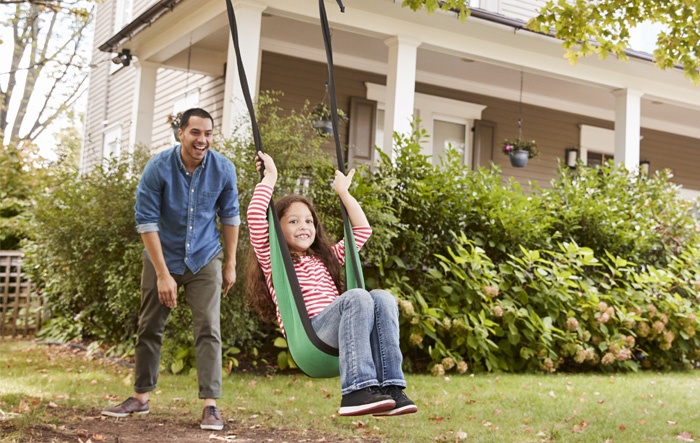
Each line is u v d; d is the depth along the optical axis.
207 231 4.31
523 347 7.29
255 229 3.21
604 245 8.70
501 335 7.22
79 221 7.16
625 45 6.15
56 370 6.19
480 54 9.42
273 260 3.00
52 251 7.50
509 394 5.64
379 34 8.81
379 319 2.87
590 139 13.62
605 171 9.33
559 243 8.04
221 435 3.87
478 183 7.86
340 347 2.75
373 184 7.05
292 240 3.27
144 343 4.29
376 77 11.53
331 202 6.84
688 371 8.12
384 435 4.05
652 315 7.93
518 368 7.28
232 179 4.42
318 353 2.83
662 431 4.39
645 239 8.68
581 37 6.12
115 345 7.47
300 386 5.86
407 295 7.23
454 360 6.81
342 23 8.45
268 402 5.02
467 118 12.43
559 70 10.08
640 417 4.82
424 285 7.52
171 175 4.19
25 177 9.38
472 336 7.00
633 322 7.71
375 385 2.68
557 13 6.21
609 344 7.52
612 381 6.73
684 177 15.23
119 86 15.34
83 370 6.30
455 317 7.10
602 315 7.47
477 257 7.15
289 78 10.77
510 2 11.48
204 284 4.25
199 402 4.84
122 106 14.98
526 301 7.45
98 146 16.38
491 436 4.07
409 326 7.02
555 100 13.27
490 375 6.88
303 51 10.84
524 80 12.05
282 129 6.89
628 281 8.64
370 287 7.20
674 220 9.11
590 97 13.02
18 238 10.02
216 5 8.34
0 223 9.54
